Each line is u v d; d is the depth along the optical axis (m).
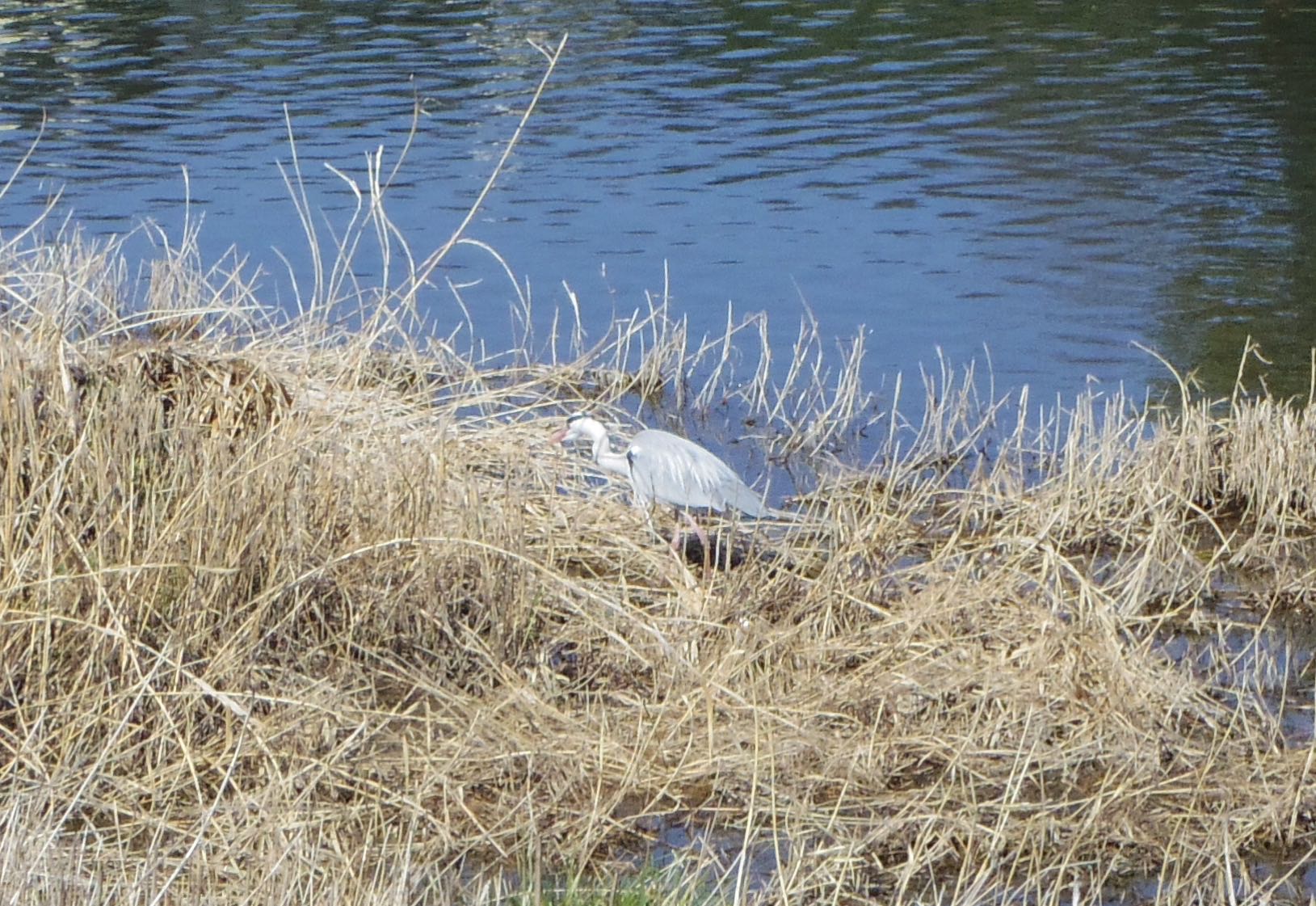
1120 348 19.44
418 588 10.72
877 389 18.17
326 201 26.97
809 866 8.44
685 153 30.92
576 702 10.36
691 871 8.55
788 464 15.73
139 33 44.44
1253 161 29.81
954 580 11.04
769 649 10.47
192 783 9.05
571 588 10.77
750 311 21.14
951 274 22.77
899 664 10.38
